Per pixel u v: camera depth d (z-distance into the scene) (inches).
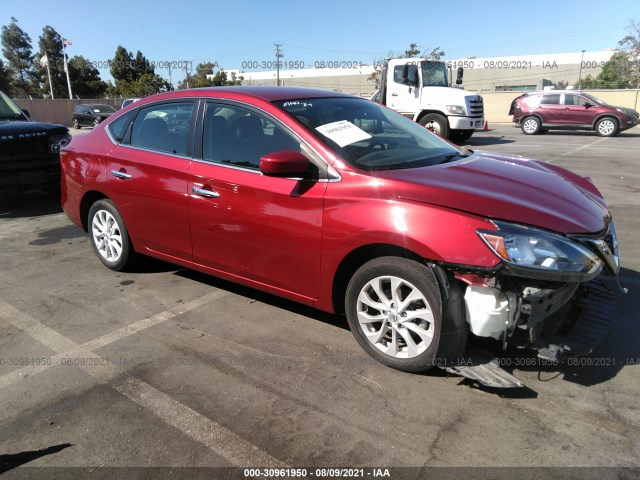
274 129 130.4
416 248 103.7
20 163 266.8
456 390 108.8
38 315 150.4
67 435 97.6
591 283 129.6
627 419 98.1
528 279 101.2
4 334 138.9
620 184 324.8
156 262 195.0
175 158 150.8
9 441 96.3
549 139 677.3
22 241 228.1
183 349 129.1
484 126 625.6
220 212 137.6
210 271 149.6
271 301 157.5
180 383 114.0
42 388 113.1
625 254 190.1
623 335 130.0
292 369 118.6
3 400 108.9
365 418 100.3
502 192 110.9
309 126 127.2
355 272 118.6
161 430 98.4
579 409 101.4
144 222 162.7
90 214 185.2
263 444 94.0
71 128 1435.8
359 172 115.6
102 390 112.0
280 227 125.1
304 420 100.3
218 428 98.7
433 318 106.0
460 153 147.6
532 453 89.7
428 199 105.9
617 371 114.3
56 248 217.0
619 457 88.2
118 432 98.1
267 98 137.0
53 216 277.3
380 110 159.5
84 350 129.5
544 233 99.7
